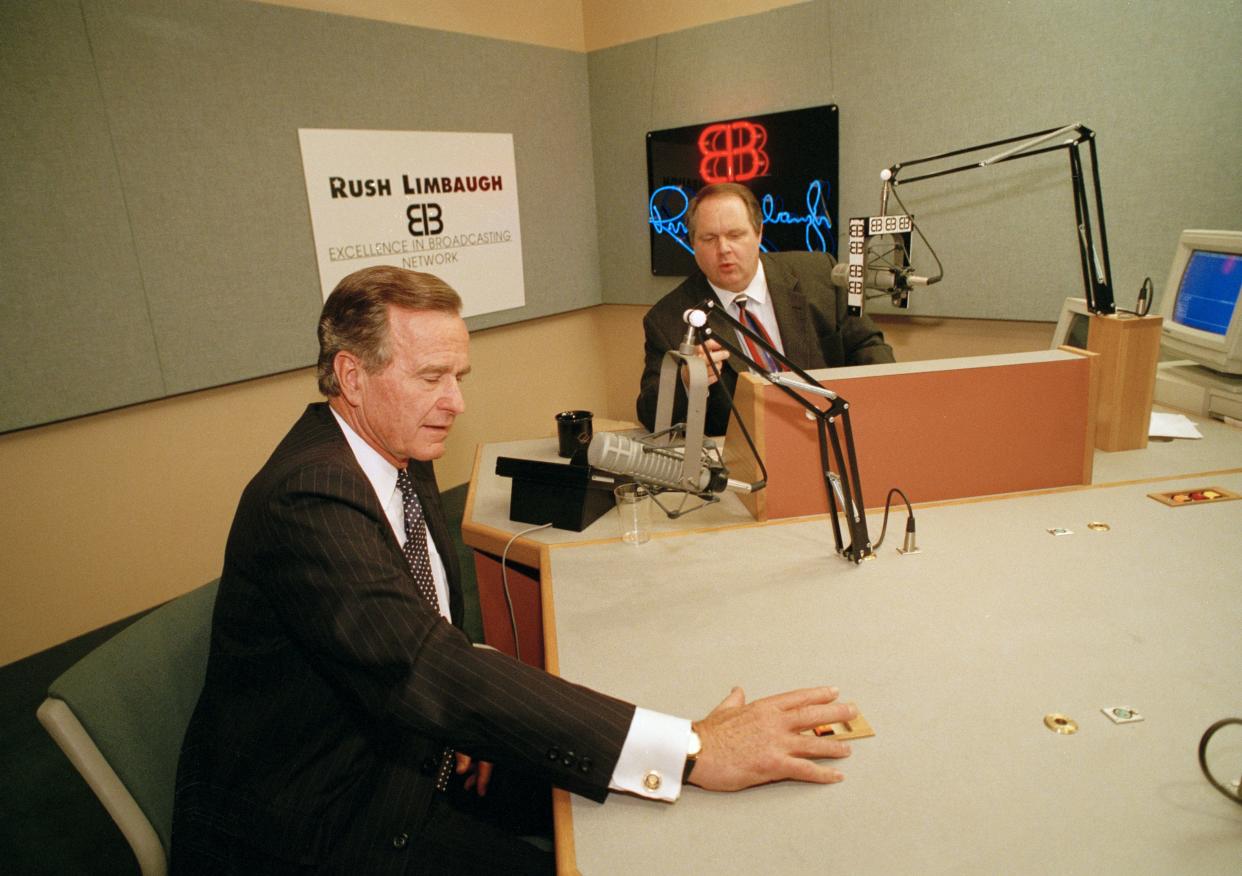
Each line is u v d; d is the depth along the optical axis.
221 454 2.75
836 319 2.22
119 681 0.92
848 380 1.40
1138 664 0.94
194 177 2.51
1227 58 2.32
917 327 3.21
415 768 0.95
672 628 1.10
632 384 4.29
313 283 2.89
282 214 2.76
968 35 2.77
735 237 1.99
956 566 1.21
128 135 2.35
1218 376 1.93
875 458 1.44
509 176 3.57
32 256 2.20
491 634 1.70
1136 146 2.53
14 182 2.14
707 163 3.58
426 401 0.99
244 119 2.61
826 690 0.88
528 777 1.17
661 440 1.43
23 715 2.10
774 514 1.46
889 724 0.87
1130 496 1.44
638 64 3.72
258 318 2.74
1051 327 2.85
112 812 0.87
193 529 2.71
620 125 3.88
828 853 0.71
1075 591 1.12
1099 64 2.53
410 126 3.13
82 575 2.45
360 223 2.99
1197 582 1.12
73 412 2.33
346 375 0.99
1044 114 2.67
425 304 0.97
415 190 3.17
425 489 1.24
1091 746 0.81
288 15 2.69
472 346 3.62
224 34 2.53
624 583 1.24
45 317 2.24
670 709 0.92
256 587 0.90
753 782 0.79
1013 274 2.86
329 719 0.92
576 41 3.86
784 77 3.27
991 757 0.81
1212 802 0.73
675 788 0.79
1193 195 2.46
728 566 1.28
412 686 0.83
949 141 2.90
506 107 3.51
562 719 0.81
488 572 1.66
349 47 2.88
